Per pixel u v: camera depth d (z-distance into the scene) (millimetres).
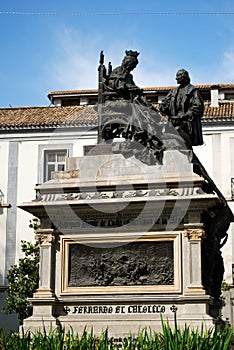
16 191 32625
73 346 9625
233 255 28812
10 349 9766
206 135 31625
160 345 9484
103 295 12461
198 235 12328
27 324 12328
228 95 36281
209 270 12812
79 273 12703
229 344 9602
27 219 32438
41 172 32406
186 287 12234
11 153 32844
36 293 12617
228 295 28109
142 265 12469
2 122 33094
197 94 13648
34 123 32594
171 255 12445
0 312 30281
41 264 12781
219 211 13148
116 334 12062
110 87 13742
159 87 35094
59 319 12422
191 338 9570
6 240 32312
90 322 12320
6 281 31719
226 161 31281
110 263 12617
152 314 12219
